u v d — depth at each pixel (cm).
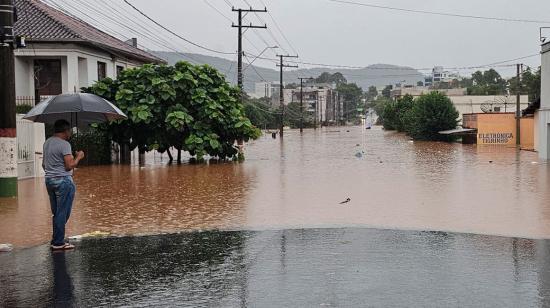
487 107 8112
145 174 2267
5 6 1471
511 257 823
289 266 780
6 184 1533
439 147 4381
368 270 752
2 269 785
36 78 3269
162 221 1185
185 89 2797
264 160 3062
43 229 1103
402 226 1102
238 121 2916
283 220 1183
